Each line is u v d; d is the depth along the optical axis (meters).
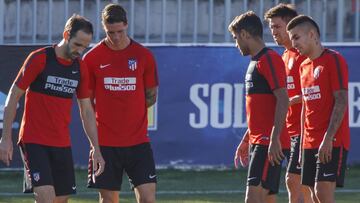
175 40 42.34
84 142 37.09
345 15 42.72
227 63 37.75
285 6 24.94
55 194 22.06
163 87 37.56
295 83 24.88
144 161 22.95
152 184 22.91
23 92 21.61
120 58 23.03
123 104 22.98
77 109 36.91
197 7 42.00
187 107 37.72
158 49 37.50
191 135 37.75
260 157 22.19
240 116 37.84
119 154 23.00
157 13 42.25
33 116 21.75
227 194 32.81
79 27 21.36
